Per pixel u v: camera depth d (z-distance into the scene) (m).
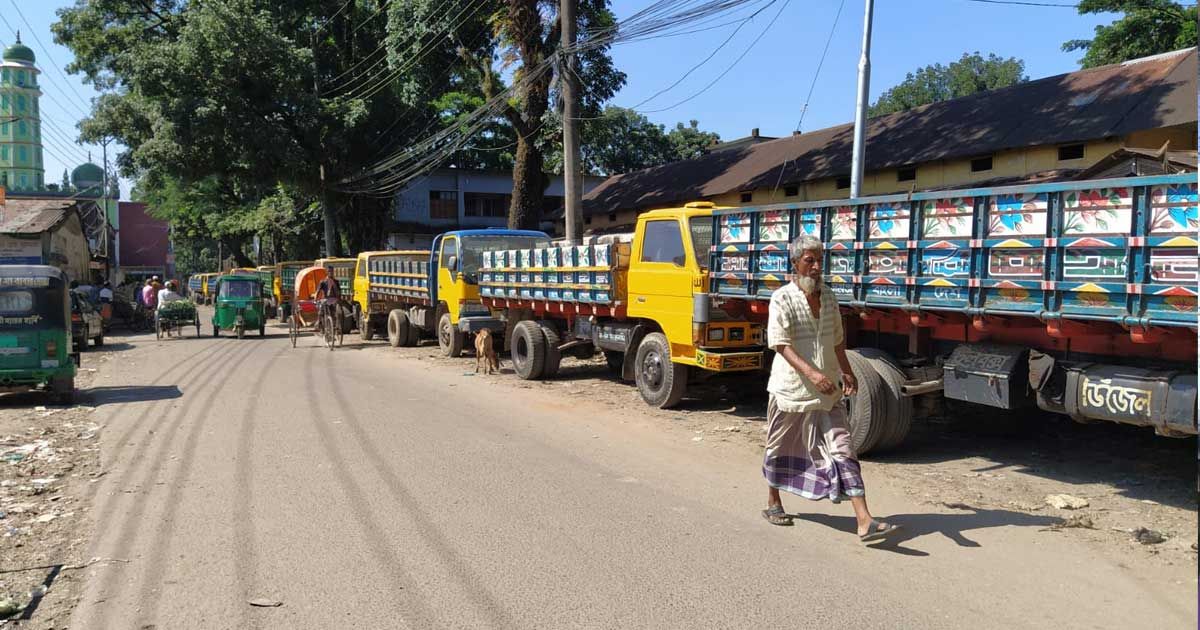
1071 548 4.86
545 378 13.11
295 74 30.06
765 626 3.84
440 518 5.57
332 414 9.77
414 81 29.12
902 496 6.04
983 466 6.96
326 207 33.78
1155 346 5.47
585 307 11.77
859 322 7.79
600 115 26.30
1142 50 20.66
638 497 6.09
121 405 10.86
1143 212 5.06
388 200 36.69
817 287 5.04
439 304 17.28
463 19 26.11
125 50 32.25
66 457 7.69
